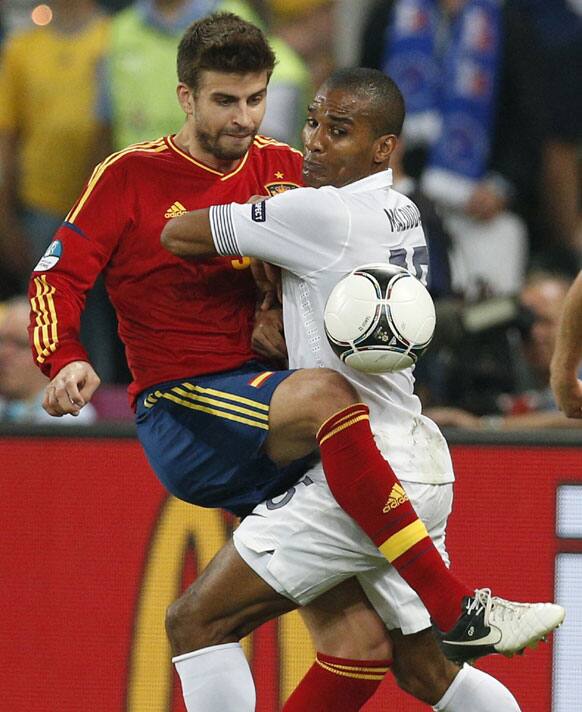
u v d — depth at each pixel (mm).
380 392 16422
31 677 20609
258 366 17000
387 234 16375
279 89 29562
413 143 30797
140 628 20547
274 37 32344
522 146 31844
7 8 33875
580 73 32375
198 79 16578
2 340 24516
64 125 30547
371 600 16812
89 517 20688
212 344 16812
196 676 16672
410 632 16750
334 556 16266
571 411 17516
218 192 17109
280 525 16391
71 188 30859
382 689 20172
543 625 15344
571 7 32656
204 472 16719
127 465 20703
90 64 30531
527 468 20172
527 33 31469
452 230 30312
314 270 16219
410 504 15875
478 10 31062
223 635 16781
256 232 16078
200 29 16641
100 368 28484
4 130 30984
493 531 20141
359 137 16375
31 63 30812
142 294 16938
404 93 30875
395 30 31031
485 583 20109
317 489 16344
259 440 16219
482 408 23797
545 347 24812
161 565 20578
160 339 16875
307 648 20234
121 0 33375
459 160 30812
